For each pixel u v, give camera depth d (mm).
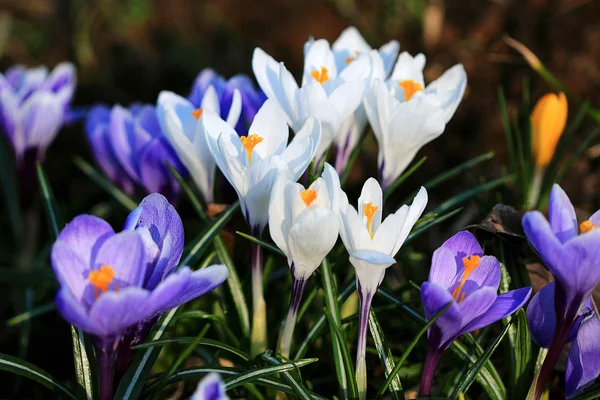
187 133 710
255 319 683
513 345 682
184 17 1316
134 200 804
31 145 817
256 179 638
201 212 724
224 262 699
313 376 741
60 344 812
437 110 672
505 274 701
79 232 608
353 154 740
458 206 860
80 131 1109
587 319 651
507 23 1055
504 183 809
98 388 648
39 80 844
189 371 656
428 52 1078
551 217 621
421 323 681
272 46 1231
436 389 716
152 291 606
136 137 758
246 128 748
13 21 1282
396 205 943
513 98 982
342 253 729
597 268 604
